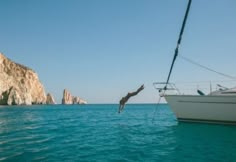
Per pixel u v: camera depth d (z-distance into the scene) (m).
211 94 19.02
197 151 10.40
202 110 19.02
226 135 14.86
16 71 119.38
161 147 11.34
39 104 130.50
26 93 113.38
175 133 16.02
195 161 8.71
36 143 12.47
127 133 16.44
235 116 18.06
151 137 14.50
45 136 15.03
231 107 18.02
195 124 19.67
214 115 18.70
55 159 9.05
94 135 15.48
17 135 15.52
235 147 11.20
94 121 27.02
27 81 121.31
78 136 15.06
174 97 19.81
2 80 102.94
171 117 33.44
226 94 18.27
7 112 47.53
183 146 11.54
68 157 9.35
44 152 10.26
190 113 19.53
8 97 101.19
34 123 24.19
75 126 21.28
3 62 116.38
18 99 104.12
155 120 27.67
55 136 15.06
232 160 8.83
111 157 9.33
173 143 12.38
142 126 20.98
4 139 13.87
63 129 18.91
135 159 9.04
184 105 19.59
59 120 28.55
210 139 13.49
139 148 11.13
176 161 8.73
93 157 9.35
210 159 9.00
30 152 10.25
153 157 9.35
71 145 11.91
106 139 13.81
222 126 18.61
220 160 8.84
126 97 9.75
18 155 9.70
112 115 40.41
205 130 16.98
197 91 19.34
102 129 18.88
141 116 36.66
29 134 15.97
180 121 20.33
